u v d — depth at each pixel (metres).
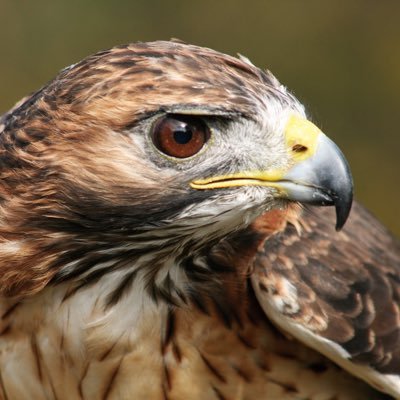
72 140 9.15
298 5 23.95
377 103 23.25
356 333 10.33
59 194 9.26
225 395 10.47
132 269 9.83
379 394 11.04
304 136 9.39
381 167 22.62
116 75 9.07
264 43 23.66
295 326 10.12
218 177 9.27
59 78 9.45
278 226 10.40
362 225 11.48
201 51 9.38
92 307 9.93
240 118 9.18
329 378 10.76
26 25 23.03
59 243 9.45
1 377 10.30
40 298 9.89
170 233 9.49
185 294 10.14
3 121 10.16
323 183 9.36
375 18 23.89
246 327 10.34
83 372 10.14
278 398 10.63
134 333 10.07
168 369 10.23
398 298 10.84
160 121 9.02
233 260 10.20
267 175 9.34
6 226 9.41
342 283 10.47
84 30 23.22
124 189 9.18
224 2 23.81
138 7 23.67
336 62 23.58
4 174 9.38
